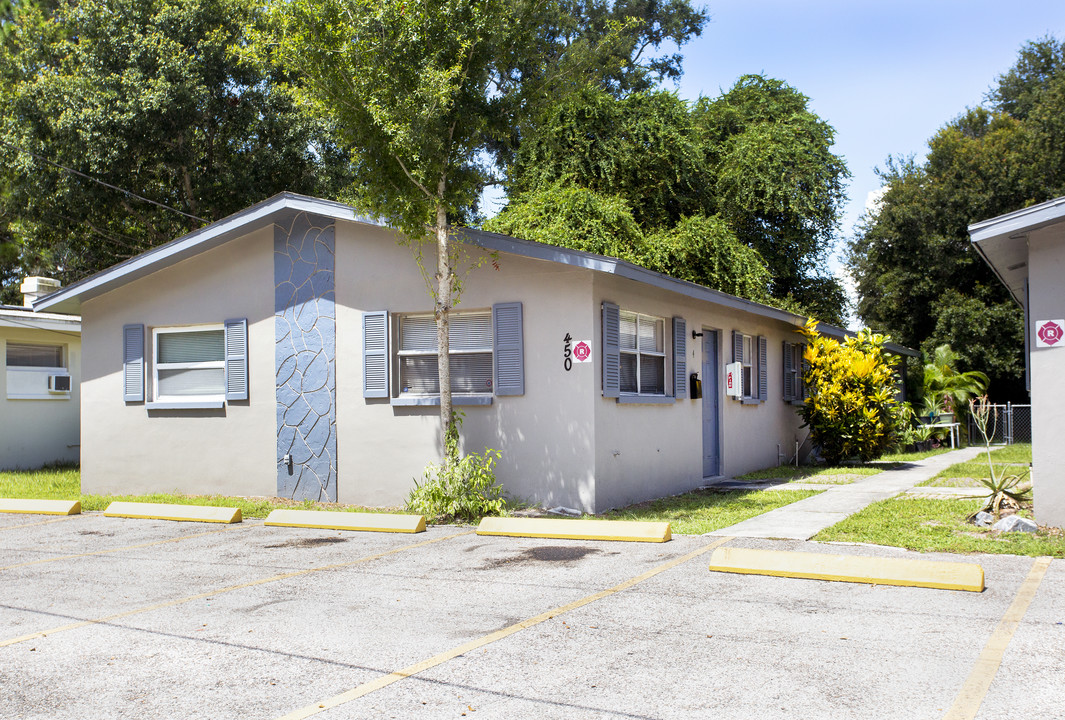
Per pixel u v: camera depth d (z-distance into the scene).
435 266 11.58
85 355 14.00
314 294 12.37
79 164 22.84
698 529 9.02
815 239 26.84
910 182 29.61
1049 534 8.05
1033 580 6.40
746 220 25.95
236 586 6.98
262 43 10.05
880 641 5.00
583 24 29.20
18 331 18.20
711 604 5.96
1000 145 28.12
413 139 9.43
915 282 29.25
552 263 10.84
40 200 23.69
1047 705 3.96
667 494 12.46
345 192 13.21
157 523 10.73
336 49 9.56
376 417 11.90
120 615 6.10
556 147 22.19
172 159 23.92
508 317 11.05
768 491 12.70
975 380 26.03
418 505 10.58
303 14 9.50
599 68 10.96
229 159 25.19
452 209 10.47
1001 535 8.11
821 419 16.77
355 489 11.98
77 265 26.89
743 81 28.30
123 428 13.66
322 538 9.35
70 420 19.42
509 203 22.03
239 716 4.14
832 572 6.65
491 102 10.27
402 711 4.13
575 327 10.66
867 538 8.03
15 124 23.31
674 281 11.44
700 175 24.30
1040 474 8.38
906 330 30.09
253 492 12.68
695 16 33.50
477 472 10.39
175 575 7.48
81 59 23.31
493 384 11.19
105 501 12.54
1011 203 27.61
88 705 4.33
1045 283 8.35
